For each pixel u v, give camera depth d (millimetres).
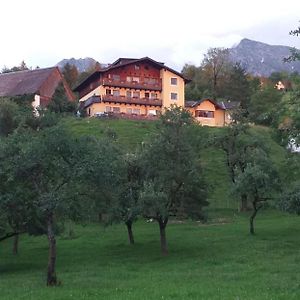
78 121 94438
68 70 170250
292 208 37438
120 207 36000
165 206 35406
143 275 27062
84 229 49438
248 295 19078
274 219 53094
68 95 113125
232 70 154750
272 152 74875
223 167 73062
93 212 26422
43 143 24031
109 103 113125
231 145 59188
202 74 161000
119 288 22188
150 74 118312
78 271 29484
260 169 43469
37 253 39469
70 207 24656
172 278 25375
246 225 48719
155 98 117312
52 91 110562
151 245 39875
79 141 24797
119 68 116188
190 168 36812
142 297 19484
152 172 36969
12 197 25891
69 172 23953
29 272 30797
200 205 38562
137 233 46562
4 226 33219
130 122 96375
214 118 118875
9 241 45906
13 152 24812
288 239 39750
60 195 23578
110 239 43750
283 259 31547
